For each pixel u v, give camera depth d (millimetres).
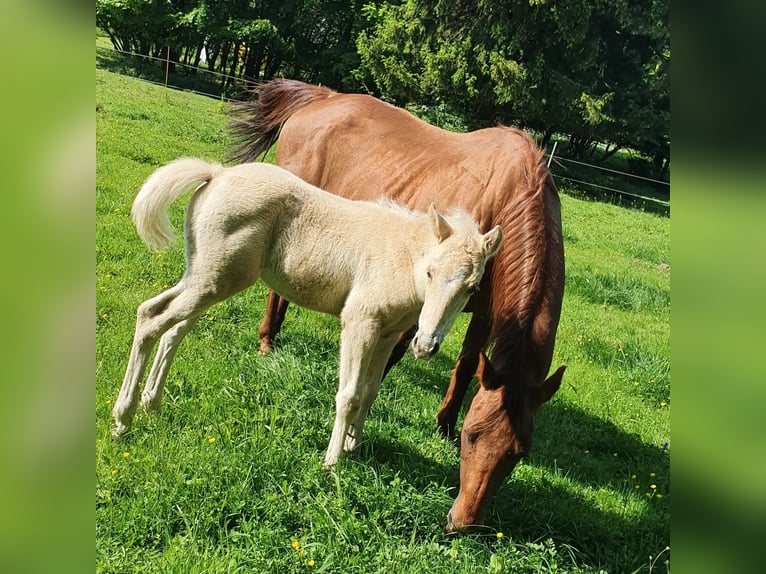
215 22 29359
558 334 8125
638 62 27594
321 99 6445
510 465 3488
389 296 4098
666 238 16828
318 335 6176
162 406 4328
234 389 4641
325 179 5906
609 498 4727
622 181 28188
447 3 25469
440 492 3938
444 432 5074
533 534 4023
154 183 4066
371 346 4148
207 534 3363
